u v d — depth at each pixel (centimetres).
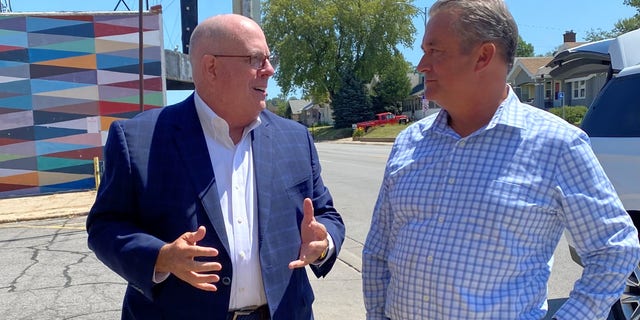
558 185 171
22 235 782
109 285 521
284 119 239
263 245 203
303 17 5000
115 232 190
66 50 1197
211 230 195
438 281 178
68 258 634
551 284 478
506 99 187
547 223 174
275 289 204
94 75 1216
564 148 173
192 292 194
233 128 213
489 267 172
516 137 178
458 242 176
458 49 178
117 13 1220
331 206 242
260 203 206
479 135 182
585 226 169
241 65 200
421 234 185
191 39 210
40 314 442
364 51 5209
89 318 432
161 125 204
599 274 167
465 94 183
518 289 173
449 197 181
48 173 1207
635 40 415
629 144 382
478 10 175
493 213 172
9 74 1166
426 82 190
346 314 434
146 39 1238
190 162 199
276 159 218
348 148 3092
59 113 1204
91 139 1226
